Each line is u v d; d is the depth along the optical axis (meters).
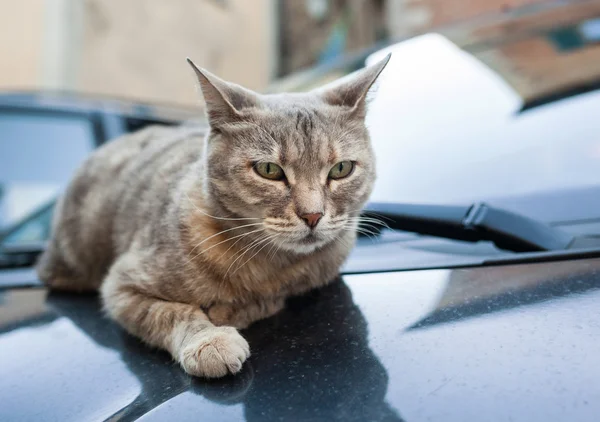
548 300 0.23
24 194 0.52
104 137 0.57
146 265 0.34
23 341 0.28
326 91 0.38
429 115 0.42
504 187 0.33
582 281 0.24
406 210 0.32
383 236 0.34
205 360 0.23
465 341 0.21
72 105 0.58
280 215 0.33
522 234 0.28
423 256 0.30
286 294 0.33
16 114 0.56
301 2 1.84
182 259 0.32
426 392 0.18
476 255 0.29
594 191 0.31
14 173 0.53
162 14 1.51
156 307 0.31
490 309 0.23
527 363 0.19
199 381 0.23
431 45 0.50
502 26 0.50
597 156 0.33
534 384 0.18
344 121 0.35
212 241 0.33
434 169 0.36
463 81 0.44
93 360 0.26
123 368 0.25
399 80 0.47
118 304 0.32
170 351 0.28
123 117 0.59
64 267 0.42
